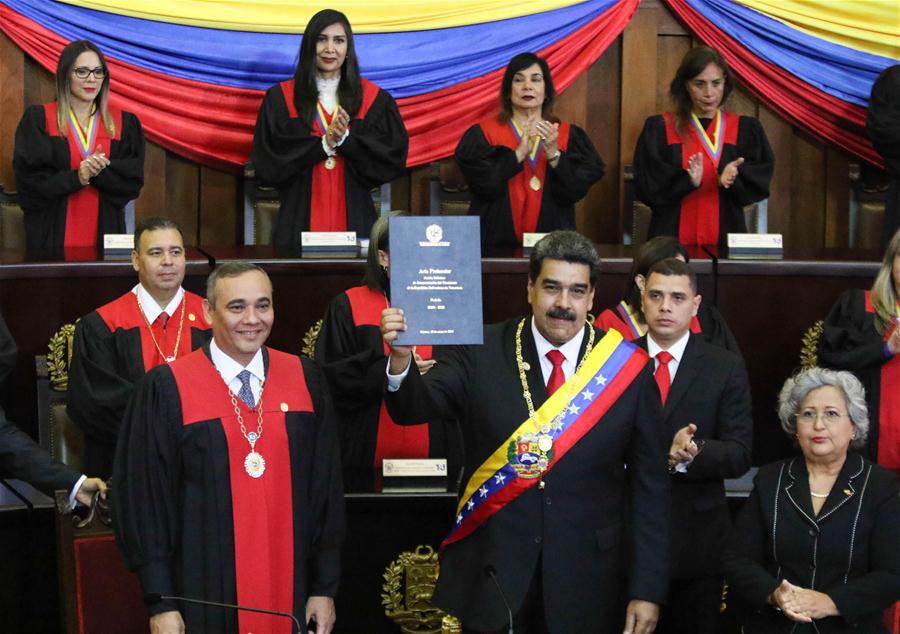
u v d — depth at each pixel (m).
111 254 6.28
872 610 4.22
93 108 7.05
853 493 4.36
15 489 5.21
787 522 4.39
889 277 5.64
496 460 4.09
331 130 6.64
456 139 8.17
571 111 8.37
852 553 4.30
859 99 8.32
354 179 7.02
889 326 5.61
